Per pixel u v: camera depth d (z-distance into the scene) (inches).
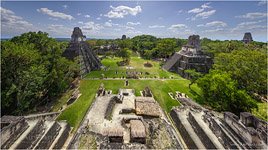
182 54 2915.8
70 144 956.6
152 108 1359.5
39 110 1460.4
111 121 1217.4
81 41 2869.1
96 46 5113.2
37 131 948.0
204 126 1083.3
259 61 1750.7
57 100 1653.5
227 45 3265.3
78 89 1921.8
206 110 1325.0
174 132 1148.5
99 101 1513.3
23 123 952.9
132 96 1718.8
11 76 1418.6
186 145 1045.2
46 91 1695.4
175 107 1449.3
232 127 987.3
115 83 2133.4
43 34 1899.6
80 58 2465.6
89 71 2664.9
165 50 4067.4
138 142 987.9
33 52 1558.8
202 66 2630.4
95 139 984.3
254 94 1898.4
